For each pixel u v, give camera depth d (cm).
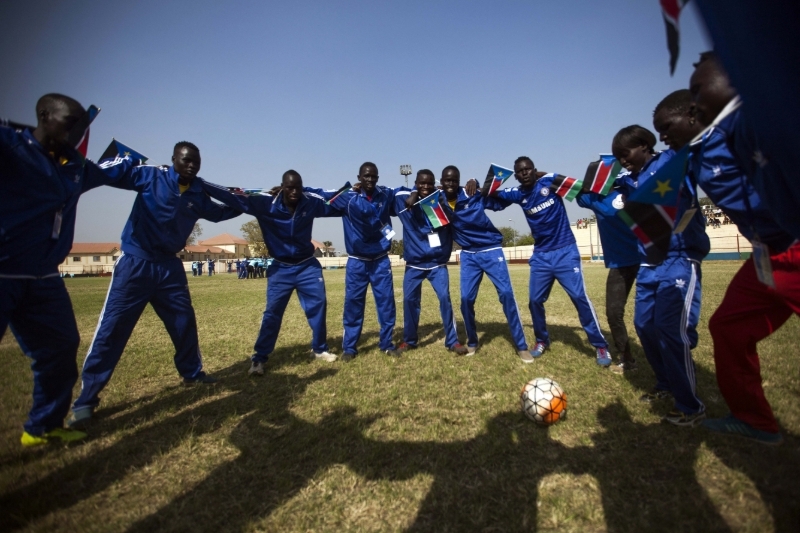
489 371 459
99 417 362
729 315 269
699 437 284
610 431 299
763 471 238
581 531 199
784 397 339
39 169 277
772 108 106
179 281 422
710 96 192
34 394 309
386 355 549
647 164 348
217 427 330
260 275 3850
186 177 397
